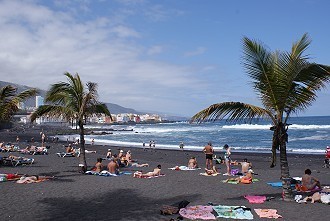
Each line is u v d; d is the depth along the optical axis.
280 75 10.58
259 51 10.78
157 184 15.67
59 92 18.80
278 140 11.34
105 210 10.51
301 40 11.09
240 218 9.27
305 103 10.79
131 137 91.25
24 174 18.61
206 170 19.17
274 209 10.36
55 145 51.81
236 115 10.84
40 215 9.84
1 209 10.51
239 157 33.97
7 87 15.27
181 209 10.22
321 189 13.05
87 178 17.39
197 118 10.74
